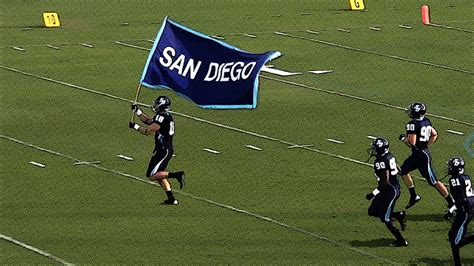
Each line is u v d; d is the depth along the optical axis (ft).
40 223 111.86
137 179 126.62
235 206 117.39
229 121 150.92
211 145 139.95
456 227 99.60
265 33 206.59
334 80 173.99
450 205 115.44
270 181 126.00
